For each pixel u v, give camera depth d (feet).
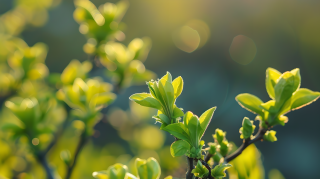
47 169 1.14
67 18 4.88
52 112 1.36
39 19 2.07
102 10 1.27
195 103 4.48
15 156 1.34
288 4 4.70
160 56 5.17
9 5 4.03
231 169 1.07
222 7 5.05
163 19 5.28
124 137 1.82
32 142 1.13
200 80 4.81
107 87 1.24
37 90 1.50
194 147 0.88
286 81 0.92
